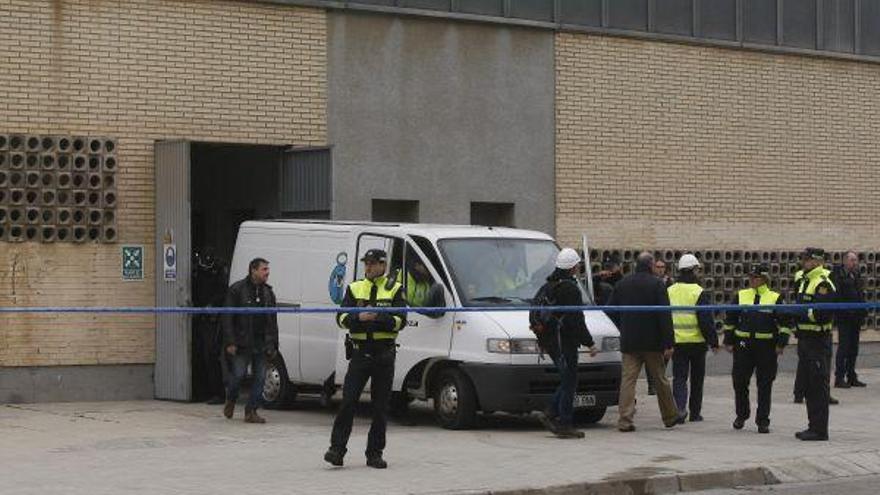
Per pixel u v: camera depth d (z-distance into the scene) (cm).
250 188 2494
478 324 1833
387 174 2444
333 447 1491
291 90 2361
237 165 2531
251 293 1948
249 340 1920
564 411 1777
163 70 2253
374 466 1497
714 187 2806
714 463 1562
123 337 2219
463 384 1847
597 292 2241
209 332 2170
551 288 1784
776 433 1859
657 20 2742
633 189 2700
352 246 2008
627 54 2697
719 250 2808
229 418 1953
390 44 2452
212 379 2170
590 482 1419
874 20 3053
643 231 2711
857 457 1653
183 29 2270
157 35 2248
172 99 2261
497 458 1588
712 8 2814
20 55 2155
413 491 1348
